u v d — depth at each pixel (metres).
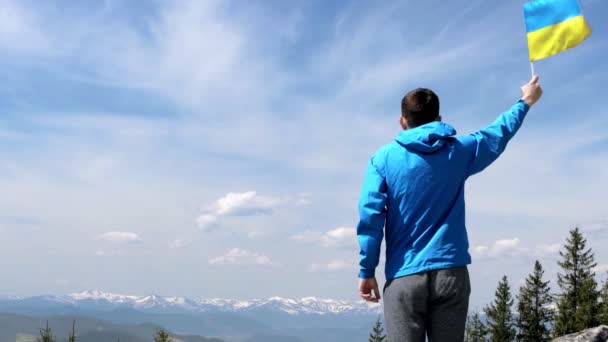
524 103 4.01
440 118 3.95
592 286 51.84
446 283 3.41
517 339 54.88
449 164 3.58
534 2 4.07
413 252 3.51
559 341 7.29
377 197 3.61
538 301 55.16
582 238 54.62
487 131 3.82
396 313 3.51
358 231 3.67
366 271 3.68
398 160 3.63
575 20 3.92
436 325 3.48
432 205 3.53
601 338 7.14
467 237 3.65
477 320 55.84
